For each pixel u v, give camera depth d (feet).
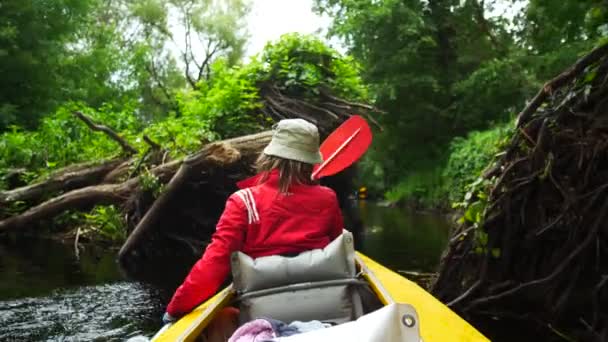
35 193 26.17
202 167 21.15
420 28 55.72
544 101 13.62
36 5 45.83
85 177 26.14
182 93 29.58
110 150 29.32
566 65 40.04
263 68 28.14
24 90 45.98
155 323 13.14
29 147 30.78
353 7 57.00
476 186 13.75
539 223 13.23
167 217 25.21
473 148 45.44
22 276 18.67
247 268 6.91
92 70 57.77
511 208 13.33
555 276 12.75
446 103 57.47
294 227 7.24
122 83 65.67
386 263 20.57
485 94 51.70
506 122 47.42
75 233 27.76
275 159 7.44
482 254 13.76
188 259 22.85
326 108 28.66
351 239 7.30
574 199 12.51
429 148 58.90
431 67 57.11
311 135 7.47
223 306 7.22
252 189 7.30
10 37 43.83
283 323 6.48
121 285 17.37
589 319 12.85
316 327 6.28
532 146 13.17
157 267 20.72
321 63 29.22
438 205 50.75
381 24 56.03
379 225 36.17
